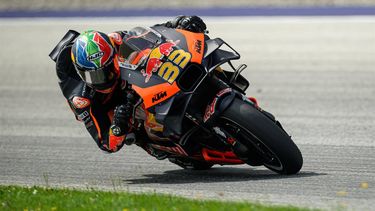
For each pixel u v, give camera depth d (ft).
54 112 136.67
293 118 120.06
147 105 75.20
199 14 267.59
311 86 148.36
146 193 73.92
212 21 251.80
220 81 76.95
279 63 177.06
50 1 319.27
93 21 267.59
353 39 204.03
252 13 262.67
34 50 219.41
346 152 93.30
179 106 75.25
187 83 75.72
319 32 218.79
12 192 75.10
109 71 75.56
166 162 94.12
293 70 167.43
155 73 76.02
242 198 70.95
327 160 88.79
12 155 102.12
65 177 88.02
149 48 78.74
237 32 227.40
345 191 72.13
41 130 120.06
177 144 79.20
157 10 281.95
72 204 67.82
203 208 62.49
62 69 82.58
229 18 255.91
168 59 76.23
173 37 79.10
